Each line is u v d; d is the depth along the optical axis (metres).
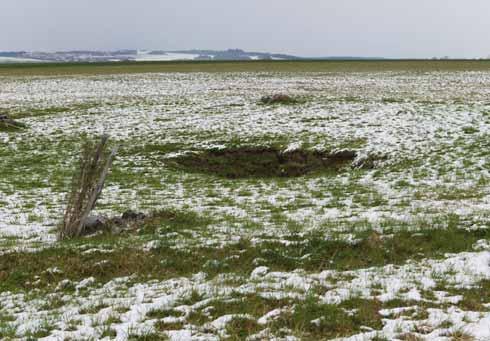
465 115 31.06
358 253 11.41
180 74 68.50
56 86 54.78
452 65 77.81
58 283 10.36
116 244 12.18
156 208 16.33
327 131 28.78
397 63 87.06
